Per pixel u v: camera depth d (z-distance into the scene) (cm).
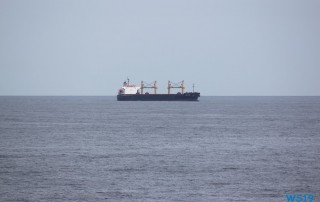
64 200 19350
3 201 19200
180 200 19400
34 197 19712
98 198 19600
